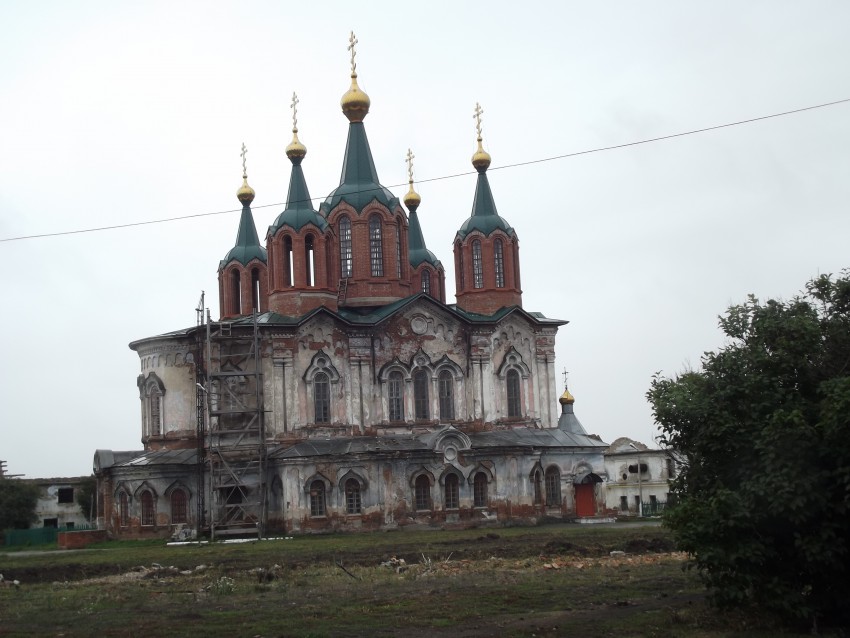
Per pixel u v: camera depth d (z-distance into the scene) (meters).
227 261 107.31
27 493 115.81
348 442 91.94
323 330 94.62
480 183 106.62
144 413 97.75
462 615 38.16
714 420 35.16
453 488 92.75
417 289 114.88
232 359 92.75
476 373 99.88
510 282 104.12
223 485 88.75
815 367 35.75
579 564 53.94
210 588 47.69
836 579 33.44
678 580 45.81
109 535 93.44
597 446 100.25
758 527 33.69
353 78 102.50
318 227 96.38
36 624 38.62
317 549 69.38
